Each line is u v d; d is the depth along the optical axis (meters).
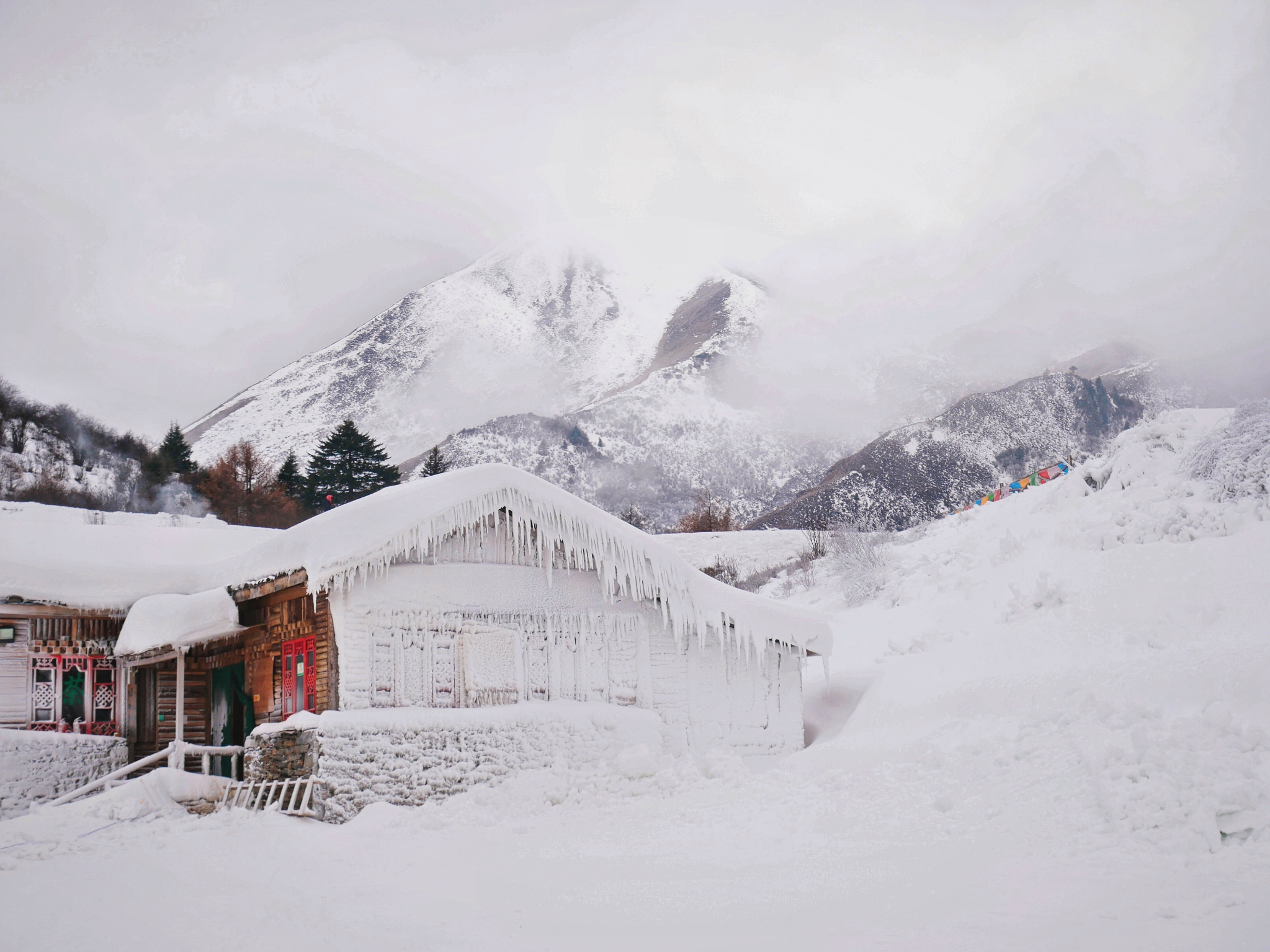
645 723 18.11
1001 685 15.60
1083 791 11.08
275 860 11.51
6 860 11.23
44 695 21.47
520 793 15.44
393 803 15.71
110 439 95.44
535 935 8.55
